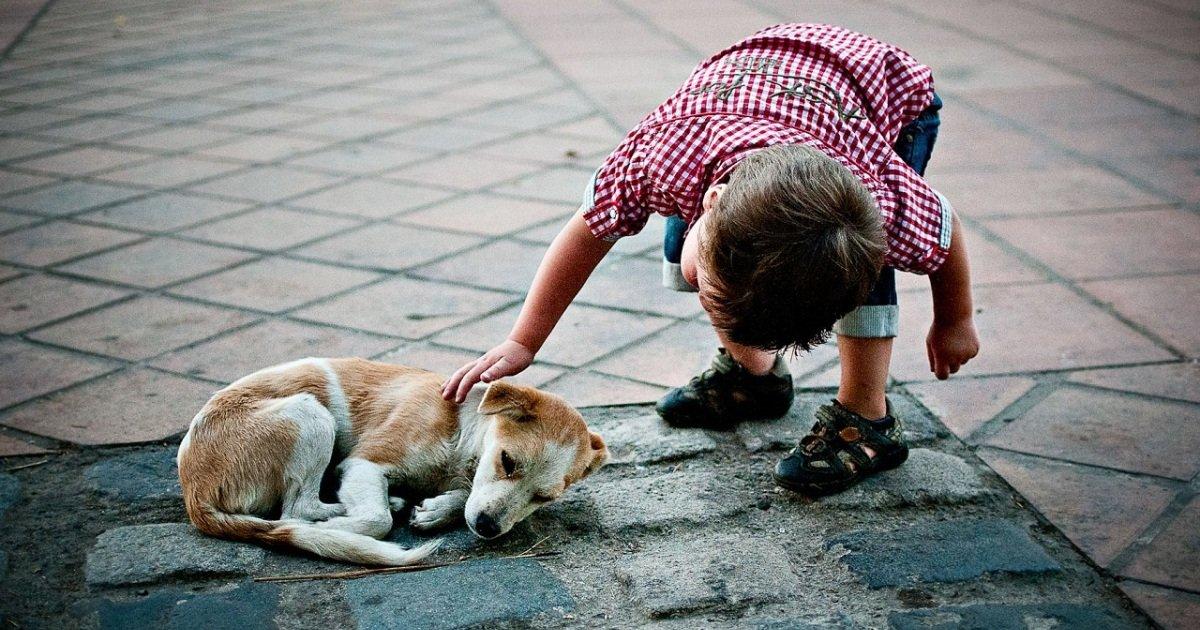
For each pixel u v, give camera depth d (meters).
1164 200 4.41
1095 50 7.29
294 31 8.77
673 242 2.49
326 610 1.98
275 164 5.14
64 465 2.48
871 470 2.40
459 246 4.04
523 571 2.10
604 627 1.94
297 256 3.94
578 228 2.22
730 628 1.93
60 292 3.58
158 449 2.56
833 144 2.04
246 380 2.33
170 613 1.96
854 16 8.75
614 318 3.38
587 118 5.90
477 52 7.78
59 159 5.24
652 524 2.27
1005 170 4.85
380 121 5.91
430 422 2.32
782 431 2.66
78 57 7.77
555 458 2.22
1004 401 2.82
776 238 1.71
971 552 2.16
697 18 8.94
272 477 2.20
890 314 2.30
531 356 2.29
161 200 4.61
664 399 2.70
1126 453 2.55
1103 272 3.68
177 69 7.33
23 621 1.92
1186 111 5.74
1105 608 2.00
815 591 2.05
